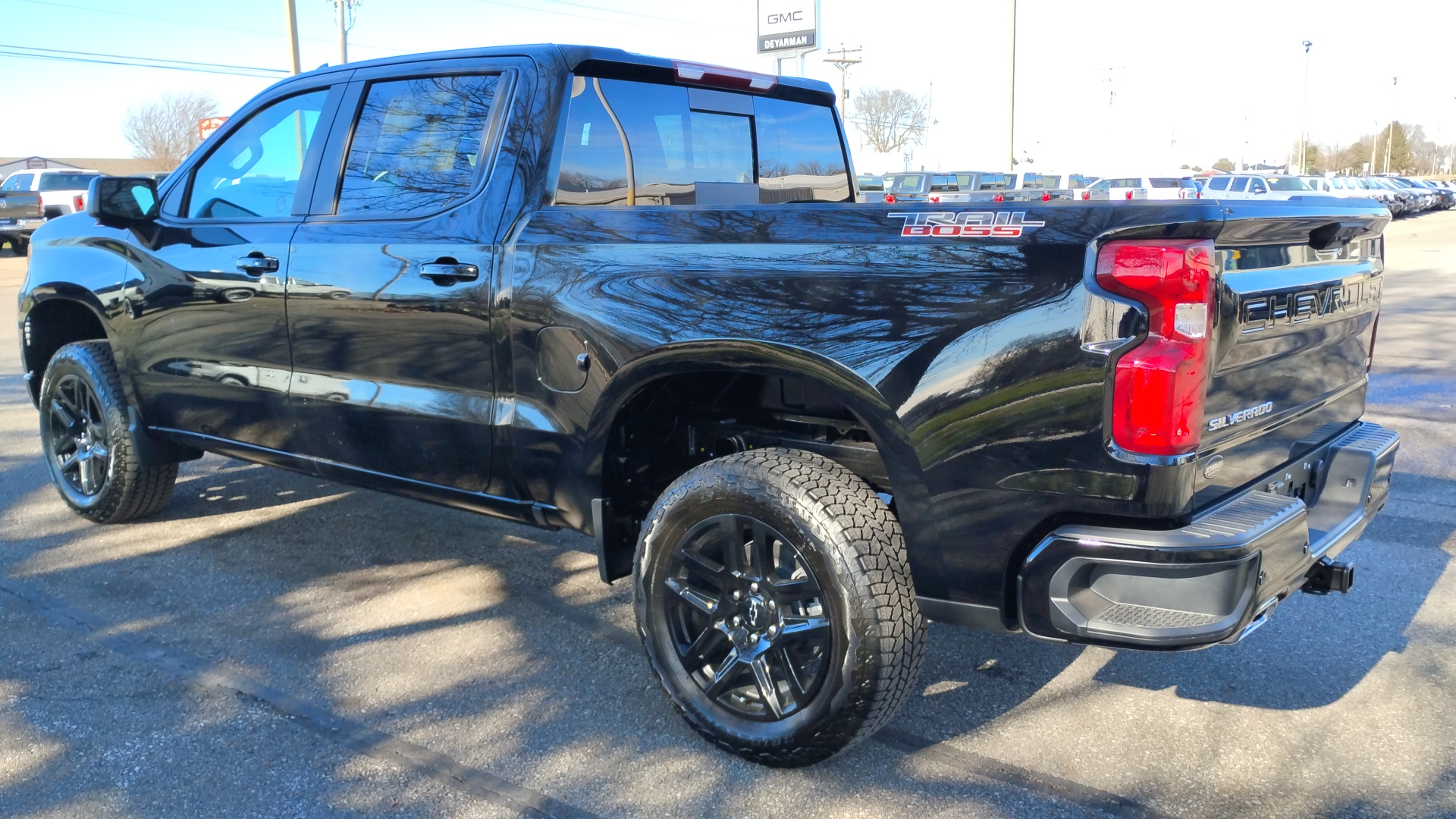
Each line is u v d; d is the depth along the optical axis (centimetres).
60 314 500
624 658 350
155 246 427
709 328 276
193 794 268
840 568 253
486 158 336
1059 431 229
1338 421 316
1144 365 220
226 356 406
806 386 306
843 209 263
